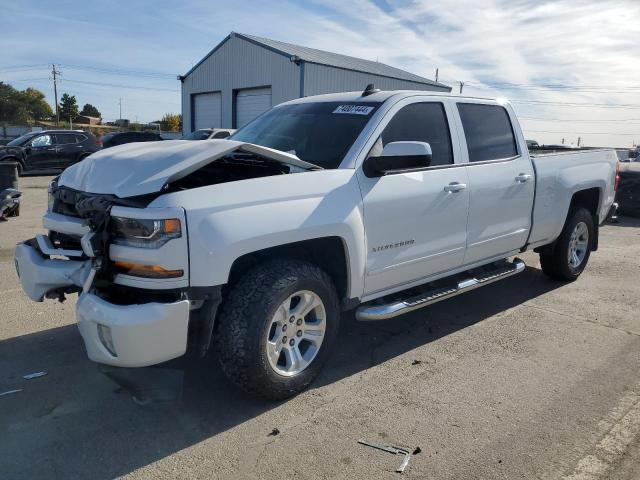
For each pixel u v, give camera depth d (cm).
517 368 415
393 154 367
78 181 361
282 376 347
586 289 627
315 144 414
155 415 339
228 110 3238
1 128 5088
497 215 497
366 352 441
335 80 2938
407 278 428
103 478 280
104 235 307
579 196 642
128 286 309
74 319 491
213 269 305
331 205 357
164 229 294
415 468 292
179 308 298
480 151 488
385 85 3225
